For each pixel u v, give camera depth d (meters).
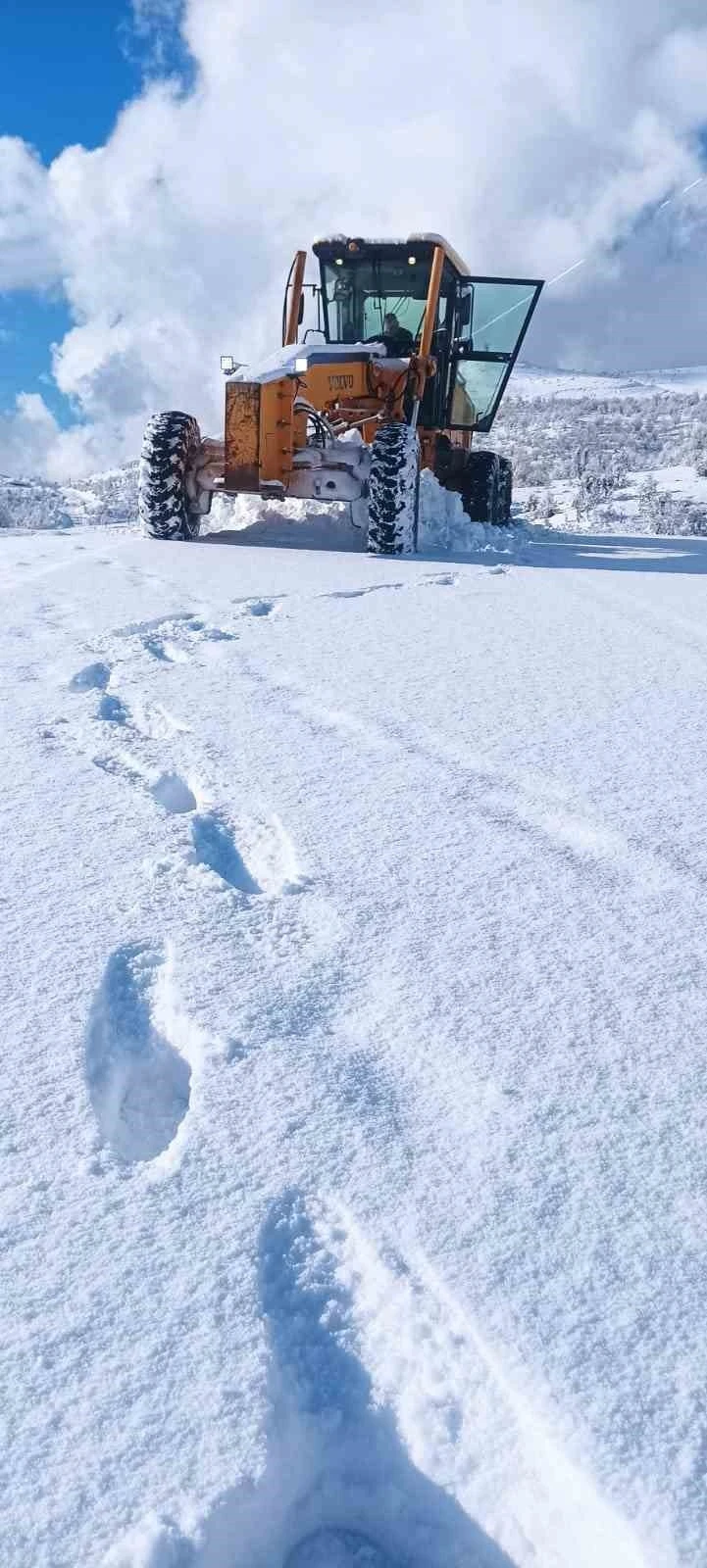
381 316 8.90
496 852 2.11
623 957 1.72
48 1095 1.38
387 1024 1.53
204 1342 1.02
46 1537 0.84
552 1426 0.93
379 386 7.96
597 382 91.56
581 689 3.35
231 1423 0.94
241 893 1.93
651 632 4.33
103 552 6.69
